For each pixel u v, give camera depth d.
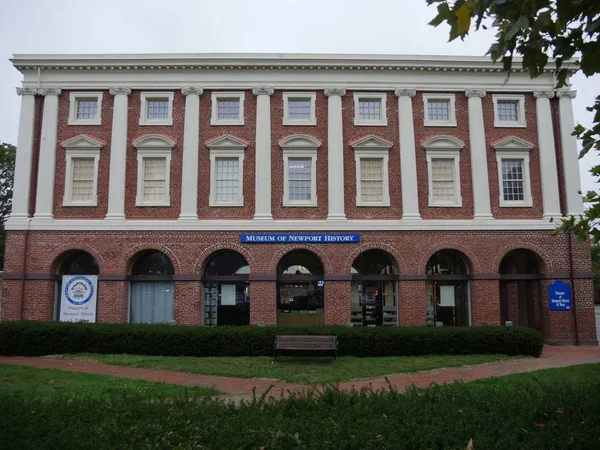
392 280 26.12
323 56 26.72
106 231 25.73
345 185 26.45
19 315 25.11
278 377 15.54
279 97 27.00
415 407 8.00
